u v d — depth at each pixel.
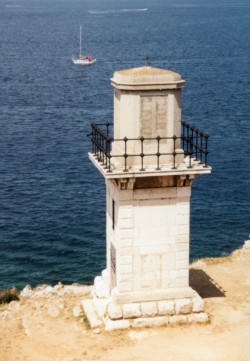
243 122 108.81
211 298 34.34
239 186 74.06
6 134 101.56
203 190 72.44
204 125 106.50
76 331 31.59
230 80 159.75
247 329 31.14
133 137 30.25
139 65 194.25
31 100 133.50
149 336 30.50
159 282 31.70
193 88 146.25
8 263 54.41
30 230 61.56
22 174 79.94
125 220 30.78
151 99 30.02
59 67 191.00
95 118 114.94
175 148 30.80
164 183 30.69
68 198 70.94
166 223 31.19
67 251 56.66
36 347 30.25
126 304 31.27
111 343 30.09
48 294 36.75
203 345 29.77
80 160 86.12
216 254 55.56
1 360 29.20
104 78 167.88
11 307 34.81
